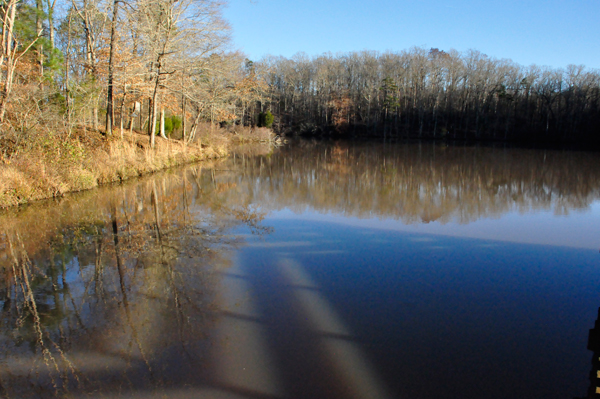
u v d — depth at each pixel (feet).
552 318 12.33
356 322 11.86
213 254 18.17
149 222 24.02
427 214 27.55
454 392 8.73
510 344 10.77
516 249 19.49
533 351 10.42
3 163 29.66
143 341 10.69
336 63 182.60
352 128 165.48
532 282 15.29
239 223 24.40
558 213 28.09
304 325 11.63
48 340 10.77
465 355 10.19
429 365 9.73
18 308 12.66
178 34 52.54
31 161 30.19
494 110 148.56
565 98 131.44
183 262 17.02
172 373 9.30
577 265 17.20
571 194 36.06
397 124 163.32
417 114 164.66
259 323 11.69
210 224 23.90
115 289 14.11
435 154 81.97
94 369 9.50
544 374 9.41
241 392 8.63
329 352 10.22
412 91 168.96
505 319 12.23
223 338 10.84
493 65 158.10
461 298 13.73
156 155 50.06
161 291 13.97
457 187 39.91
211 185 39.93
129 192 33.55
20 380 9.11
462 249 19.42
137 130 68.90
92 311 12.41
